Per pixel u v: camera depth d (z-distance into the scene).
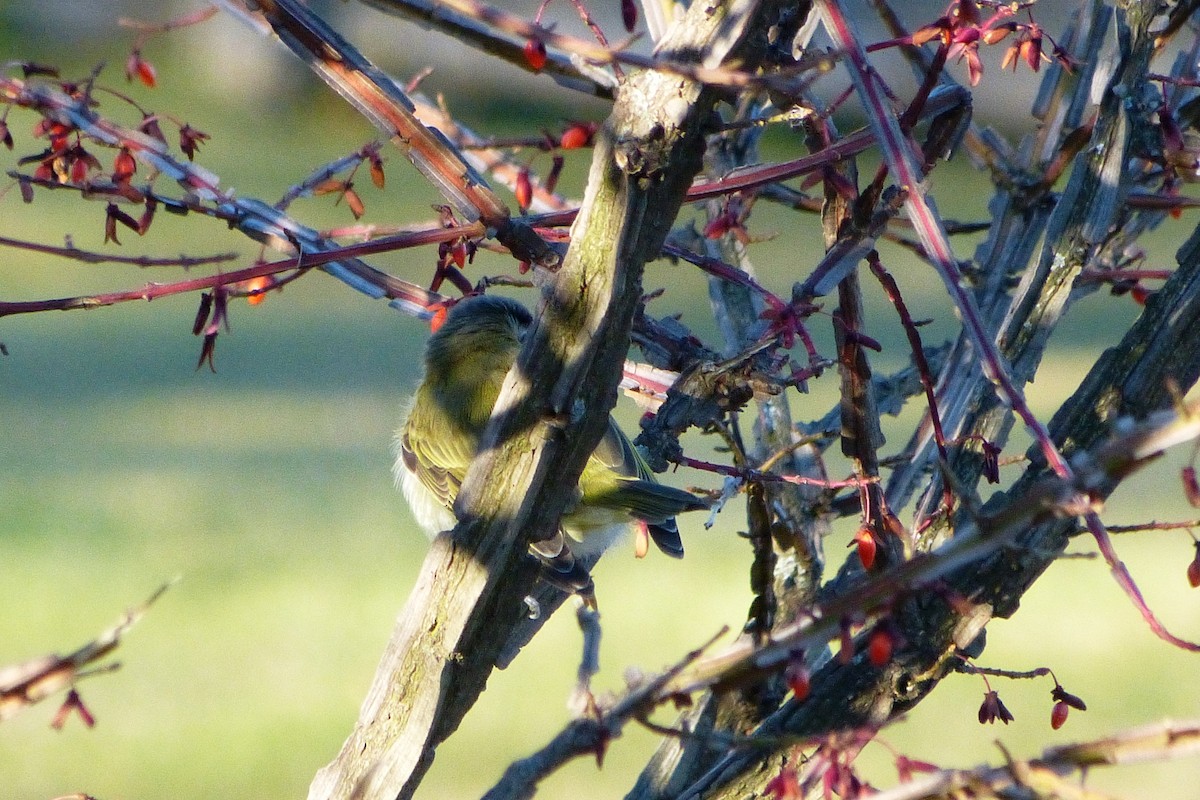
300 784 14.48
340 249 5.14
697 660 4.13
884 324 33.81
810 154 5.20
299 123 53.03
